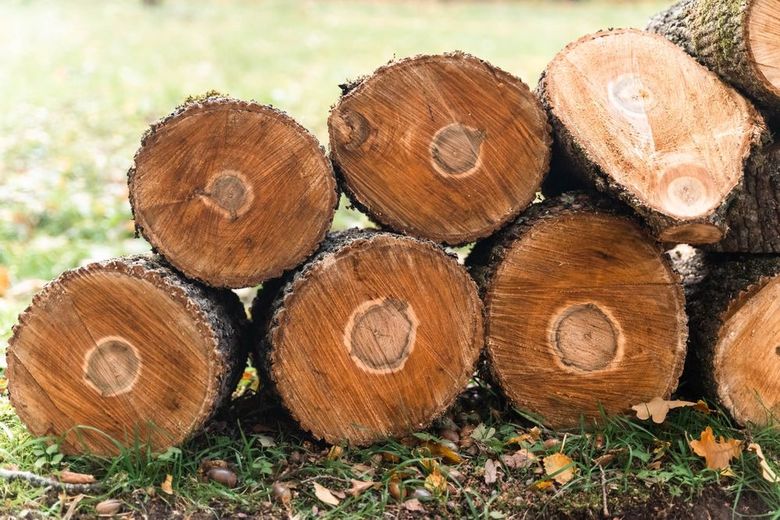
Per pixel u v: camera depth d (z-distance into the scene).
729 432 3.21
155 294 2.83
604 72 3.12
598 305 3.20
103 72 10.87
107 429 2.91
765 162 3.18
